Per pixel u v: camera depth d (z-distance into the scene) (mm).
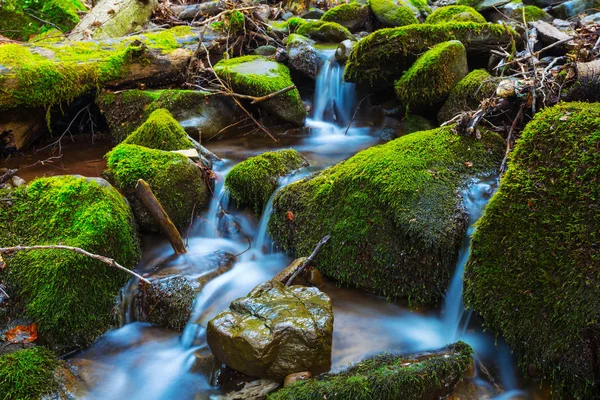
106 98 5996
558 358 2725
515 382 2979
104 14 7535
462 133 4211
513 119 4395
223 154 5781
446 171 3844
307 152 5699
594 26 5262
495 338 3062
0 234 3770
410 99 5320
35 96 5441
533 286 2846
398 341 3352
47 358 3207
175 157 4680
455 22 5859
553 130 3041
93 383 3221
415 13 8273
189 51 6719
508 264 2973
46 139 6301
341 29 7566
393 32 5641
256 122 6316
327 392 2811
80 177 4188
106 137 6484
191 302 3678
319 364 3047
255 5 9195
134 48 6148
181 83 6727
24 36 7734
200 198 4715
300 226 4199
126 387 3209
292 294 3426
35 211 3908
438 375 2941
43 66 5465
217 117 6297
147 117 5973
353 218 3850
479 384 3031
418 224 3479
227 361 3123
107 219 3809
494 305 3004
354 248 3824
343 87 6621
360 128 6434
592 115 2986
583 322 2623
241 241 4625
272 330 3023
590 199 2762
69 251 3531
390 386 2832
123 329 3709
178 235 4254
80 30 7164
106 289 3678
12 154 5832
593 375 2613
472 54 5844
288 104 6395
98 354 3482
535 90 4160
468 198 3680
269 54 7691
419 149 4047
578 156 2879
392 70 5832
